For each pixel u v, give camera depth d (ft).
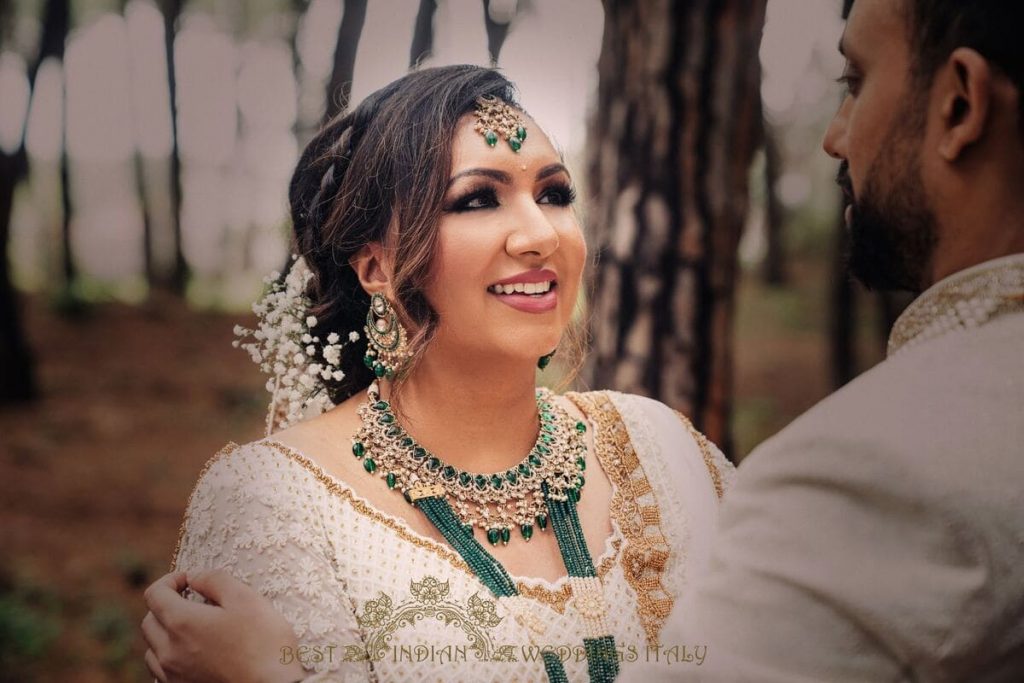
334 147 5.84
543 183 5.49
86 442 31.17
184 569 5.23
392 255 5.45
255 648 4.60
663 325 9.73
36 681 16.62
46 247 70.13
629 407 6.43
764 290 66.85
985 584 3.16
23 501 25.54
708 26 9.61
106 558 22.17
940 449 3.27
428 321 5.46
